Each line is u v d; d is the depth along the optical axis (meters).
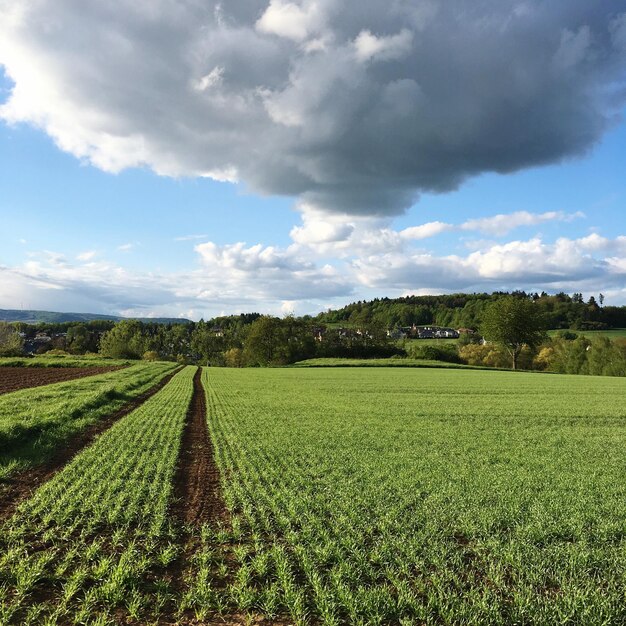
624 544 9.39
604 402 37.44
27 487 12.80
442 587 7.58
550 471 15.64
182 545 9.37
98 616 6.71
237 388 47.47
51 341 166.88
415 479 14.16
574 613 6.80
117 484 12.50
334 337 139.75
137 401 33.09
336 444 19.70
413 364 94.94
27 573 7.69
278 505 11.59
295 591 7.45
